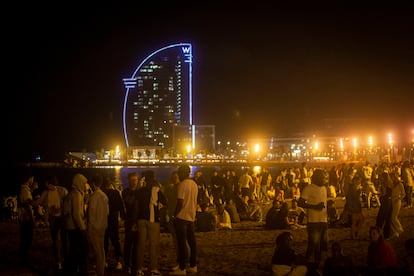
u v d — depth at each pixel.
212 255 13.16
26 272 11.70
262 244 14.78
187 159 150.38
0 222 22.84
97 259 10.22
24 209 12.33
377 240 9.20
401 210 22.44
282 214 17.89
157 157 163.12
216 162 138.50
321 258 11.11
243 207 21.05
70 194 10.42
